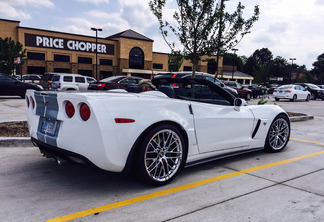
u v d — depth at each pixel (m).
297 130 7.23
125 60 46.81
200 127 3.31
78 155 2.58
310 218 2.37
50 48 40.41
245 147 4.07
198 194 2.82
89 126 2.49
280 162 4.08
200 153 3.39
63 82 15.54
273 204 2.62
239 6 6.64
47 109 2.93
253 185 3.11
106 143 2.50
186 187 3.00
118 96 2.68
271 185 3.12
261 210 2.49
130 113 2.65
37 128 3.11
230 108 3.79
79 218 2.26
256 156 4.42
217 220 2.29
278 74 81.19
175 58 7.55
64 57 42.00
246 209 2.50
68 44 41.88
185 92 3.83
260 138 4.30
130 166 2.72
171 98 3.32
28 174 3.25
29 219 2.22
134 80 12.69
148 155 2.89
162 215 2.35
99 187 2.93
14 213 2.31
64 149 2.70
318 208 2.56
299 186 3.11
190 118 3.20
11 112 8.64
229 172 3.56
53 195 2.70
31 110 3.26
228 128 3.70
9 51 26.02
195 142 3.28
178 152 3.08
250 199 2.72
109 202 2.57
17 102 12.35
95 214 2.34
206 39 6.73
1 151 4.17
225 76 61.34
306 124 8.48
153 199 2.66
